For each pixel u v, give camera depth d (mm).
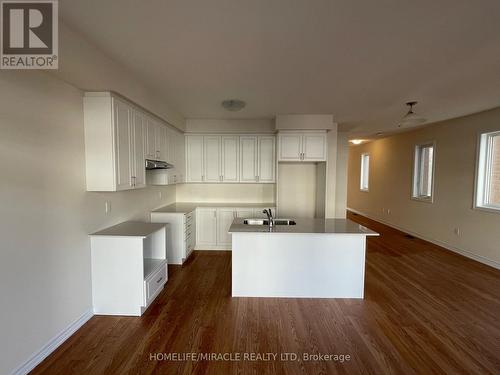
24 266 1829
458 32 1842
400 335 2277
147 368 1881
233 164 4820
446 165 4809
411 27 1787
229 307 2748
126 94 2570
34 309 1906
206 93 3238
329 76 2666
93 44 2049
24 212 1831
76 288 2350
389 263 4082
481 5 1543
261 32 1865
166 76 2699
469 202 4316
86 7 1587
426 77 2666
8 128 1715
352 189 9273
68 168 2258
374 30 1829
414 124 3488
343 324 2439
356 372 1856
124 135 2674
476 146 4164
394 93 3180
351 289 2949
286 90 3105
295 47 2082
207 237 4707
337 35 1898
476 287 3234
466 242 4379
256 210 4652
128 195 3312
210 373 1839
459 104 3641
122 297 2564
